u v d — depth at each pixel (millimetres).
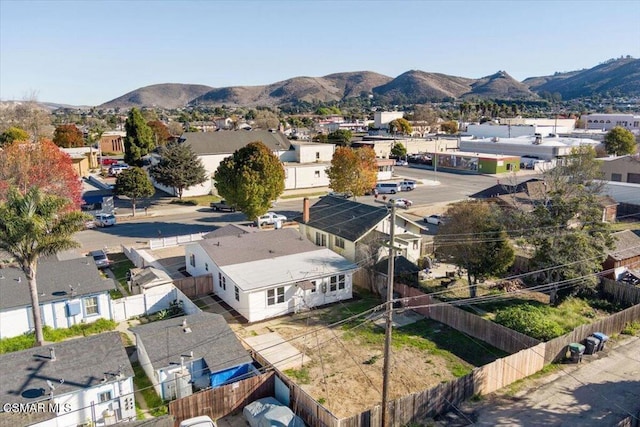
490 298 32719
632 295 32062
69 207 41469
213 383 21516
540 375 23672
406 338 27328
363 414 18406
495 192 54812
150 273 32469
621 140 89750
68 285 29125
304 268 32406
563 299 32500
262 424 18844
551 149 95188
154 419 18281
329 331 28234
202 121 195125
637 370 24125
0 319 26656
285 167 73062
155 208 61125
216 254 33562
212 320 24797
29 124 105312
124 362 20922
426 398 20016
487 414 20562
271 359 24922
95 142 121438
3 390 18719
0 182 39250
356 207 42250
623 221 53969
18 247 24031
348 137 109375
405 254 38312
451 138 121125
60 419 18844
